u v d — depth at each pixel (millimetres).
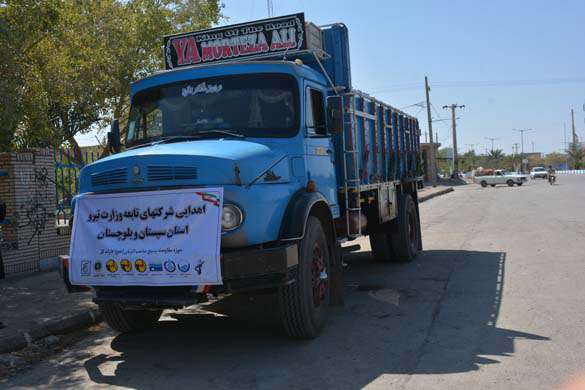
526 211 20281
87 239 5336
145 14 15578
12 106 10023
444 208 24297
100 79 14367
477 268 9422
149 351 5824
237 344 5875
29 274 9938
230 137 6145
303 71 6551
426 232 15242
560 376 4547
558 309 6551
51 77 12234
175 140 6250
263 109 6293
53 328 6566
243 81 6434
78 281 5320
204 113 6426
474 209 22828
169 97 6625
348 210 7539
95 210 5348
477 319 6312
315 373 4891
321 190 6699
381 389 4469
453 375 4688
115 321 6316
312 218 6051
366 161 8484
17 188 10070
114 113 15719
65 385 4992
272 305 7602
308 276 5648
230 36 7312
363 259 11297
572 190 34344
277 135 6164
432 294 7652
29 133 11695
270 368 5070
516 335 5668
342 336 5930
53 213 10859
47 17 10773
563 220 16125
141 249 5102
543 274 8539
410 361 5078
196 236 4957
